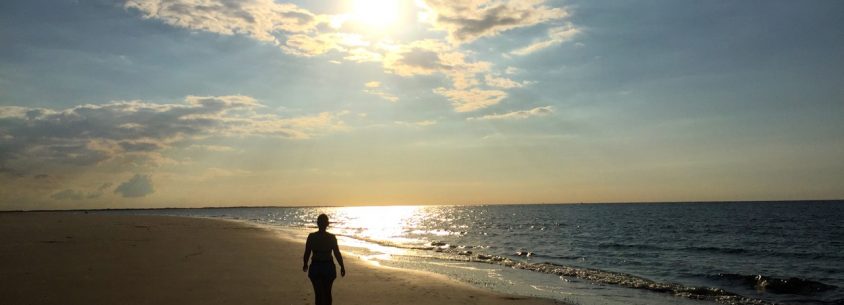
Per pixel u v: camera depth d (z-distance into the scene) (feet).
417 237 140.87
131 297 34.12
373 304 35.47
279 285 40.11
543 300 39.91
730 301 44.27
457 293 41.11
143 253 61.62
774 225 188.44
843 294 49.62
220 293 36.29
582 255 89.25
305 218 348.18
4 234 93.09
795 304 44.80
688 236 140.46
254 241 88.89
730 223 206.80
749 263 77.71
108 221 168.86
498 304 37.09
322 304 29.12
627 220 255.50
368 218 356.18
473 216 387.75
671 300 44.06
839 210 348.59
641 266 72.84
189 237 93.40
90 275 43.04
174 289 37.50
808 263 78.18
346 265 58.80
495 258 76.74
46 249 63.82
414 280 47.83
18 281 39.34
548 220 278.87
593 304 40.70
